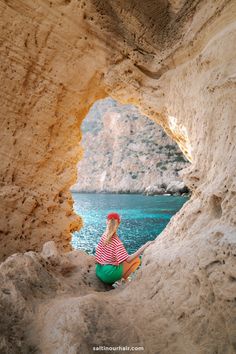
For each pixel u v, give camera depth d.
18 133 4.52
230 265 2.10
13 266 2.87
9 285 2.67
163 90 5.01
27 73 4.47
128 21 4.82
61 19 4.46
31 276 2.91
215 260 2.25
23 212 4.55
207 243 2.43
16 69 4.34
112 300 2.73
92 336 2.28
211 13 3.78
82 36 4.72
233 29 3.25
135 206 21.98
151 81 5.15
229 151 2.81
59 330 2.33
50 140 4.93
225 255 2.18
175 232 3.26
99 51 4.93
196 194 3.30
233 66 3.12
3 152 4.39
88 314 2.41
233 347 1.92
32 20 4.30
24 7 4.19
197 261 2.38
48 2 4.30
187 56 4.35
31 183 4.74
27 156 4.64
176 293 2.48
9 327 2.43
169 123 5.27
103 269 3.51
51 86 4.73
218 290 2.10
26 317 2.53
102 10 4.64
